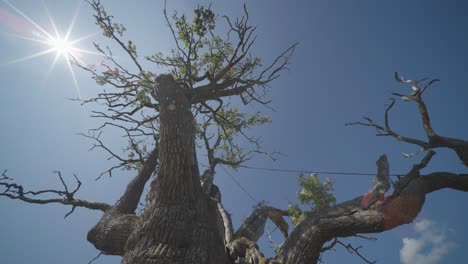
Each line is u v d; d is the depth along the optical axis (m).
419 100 5.07
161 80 6.85
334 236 4.96
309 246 4.75
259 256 4.21
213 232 4.91
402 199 4.66
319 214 5.23
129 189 6.80
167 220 4.66
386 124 5.43
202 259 4.32
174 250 4.34
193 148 5.85
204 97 8.66
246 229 5.92
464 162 4.91
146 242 4.50
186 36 8.97
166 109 6.11
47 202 7.17
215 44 9.72
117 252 5.65
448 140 4.98
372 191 5.09
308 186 6.33
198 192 5.37
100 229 5.79
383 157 5.56
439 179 5.19
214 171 8.99
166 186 5.10
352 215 4.89
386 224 4.62
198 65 9.94
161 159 5.46
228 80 8.88
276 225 6.79
